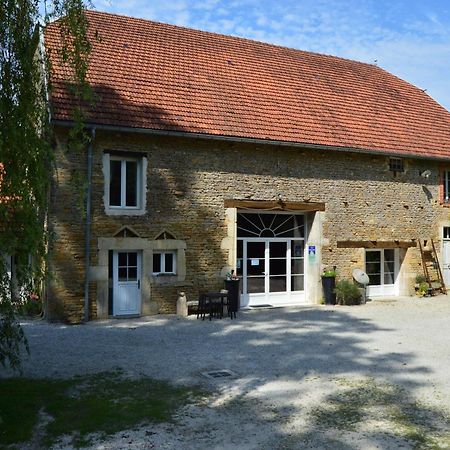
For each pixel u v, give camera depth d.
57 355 9.70
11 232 6.21
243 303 16.00
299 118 16.70
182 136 13.95
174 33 17.78
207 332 12.05
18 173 6.24
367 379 8.30
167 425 6.32
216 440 5.88
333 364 9.23
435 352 10.16
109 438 5.93
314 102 17.84
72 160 12.95
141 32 17.03
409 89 21.80
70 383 7.95
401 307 16.14
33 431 6.10
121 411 6.77
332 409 6.91
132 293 13.97
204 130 14.30
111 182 13.65
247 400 7.25
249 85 17.09
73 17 7.17
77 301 13.05
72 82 9.23
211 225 14.77
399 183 18.28
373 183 17.69
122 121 13.30
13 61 6.45
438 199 19.25
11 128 6.08
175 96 15.03
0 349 6.87
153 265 14.26
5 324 6.64
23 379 8.13
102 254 13.32
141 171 13.88
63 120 12.44
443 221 19.34
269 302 16.44
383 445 5.75
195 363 9.21
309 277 16.88
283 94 17.45
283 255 16.75
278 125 15.91
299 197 16.20
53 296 12.85
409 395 7.50
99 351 10.04
